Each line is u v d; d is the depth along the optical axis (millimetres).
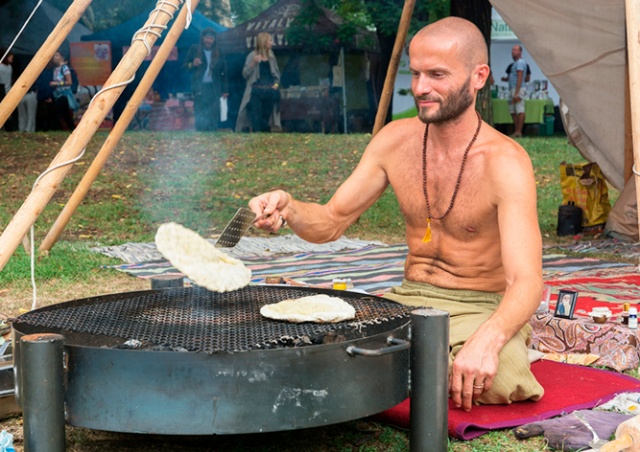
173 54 17734
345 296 3205
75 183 10523
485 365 2818
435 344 2465
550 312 4297
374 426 3043
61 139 14242
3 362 3162
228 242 2848
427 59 3004
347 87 18719
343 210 3467
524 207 3025
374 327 2676
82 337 2547
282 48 18219
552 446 2775
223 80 17484
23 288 5434
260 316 2822
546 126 19656
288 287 3369
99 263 6395
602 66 6688
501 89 19078
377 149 3459
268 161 12867
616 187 7816
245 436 2945
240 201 10062
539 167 12867
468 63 3023
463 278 3301
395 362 2479
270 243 7598
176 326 2666
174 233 2631
